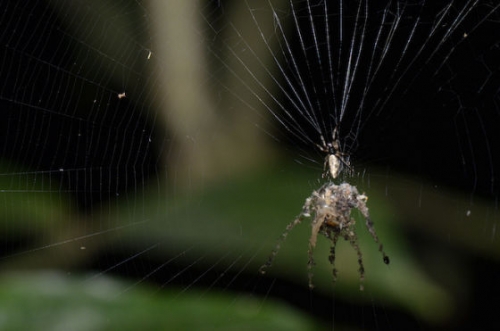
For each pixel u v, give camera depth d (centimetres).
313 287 27
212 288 27
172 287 27
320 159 28
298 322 24
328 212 27
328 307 28
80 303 24
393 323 28
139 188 28
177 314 24
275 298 27
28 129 28
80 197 28
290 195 27
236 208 27
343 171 28
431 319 26
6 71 28
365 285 26
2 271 27
